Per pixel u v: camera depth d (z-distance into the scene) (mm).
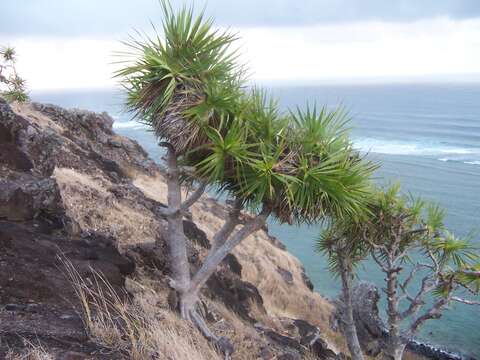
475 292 9312
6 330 3967
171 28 6039
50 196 7195
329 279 29656
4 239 5523
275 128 6172
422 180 77125
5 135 7602
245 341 6902
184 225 15773
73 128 22891
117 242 9203
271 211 6250
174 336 4863
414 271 9656
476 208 54250
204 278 6238
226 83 6027
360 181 6367
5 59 20531
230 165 6016
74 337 4219
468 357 19812
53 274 5262
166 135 5965
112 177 18203
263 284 17562
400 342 9430
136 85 6133
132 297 5938
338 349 14211
